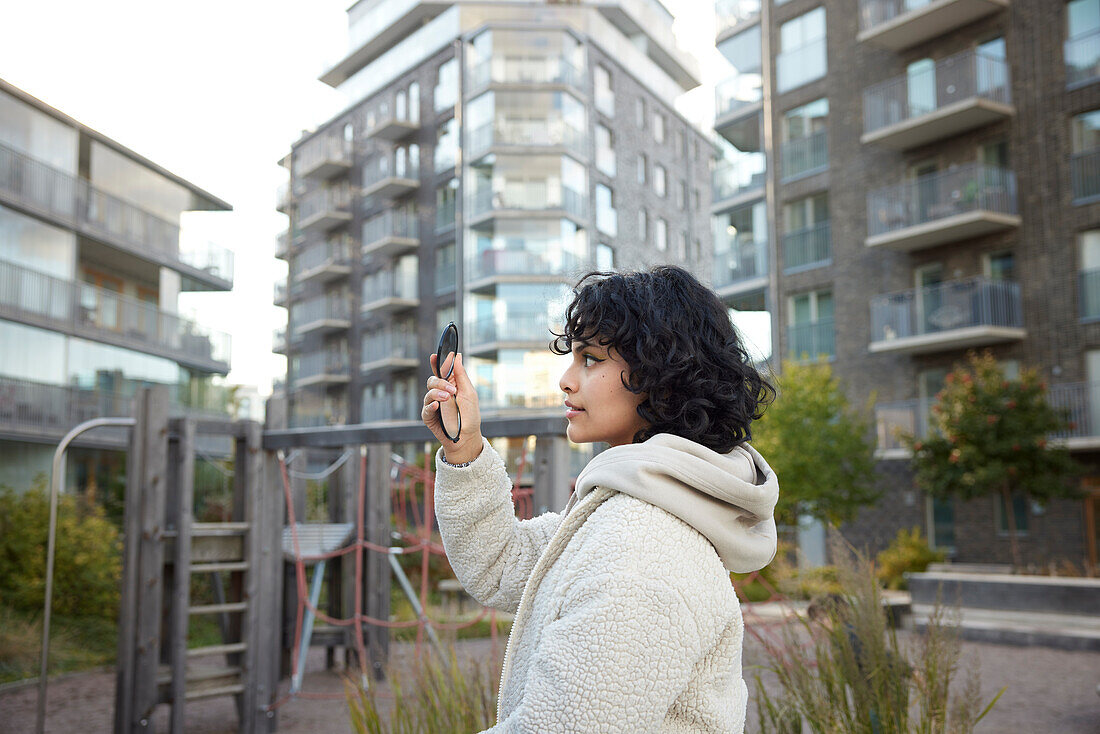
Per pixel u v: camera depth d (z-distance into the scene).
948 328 18.06
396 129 36.09
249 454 6.26
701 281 1.23
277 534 6.50
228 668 6.14
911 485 18.70
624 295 1.17
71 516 12.70
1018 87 18.05
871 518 19.25
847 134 20.91
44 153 22.78
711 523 1.04
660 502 1.02
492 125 32.75
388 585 8.41
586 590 0.98
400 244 35.22
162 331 25.94
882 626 2.67
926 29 19.23
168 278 27.70
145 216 25.84
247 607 6.15
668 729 1.02
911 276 19.47
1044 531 16.66
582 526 1.08
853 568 2.81
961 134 18.91
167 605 6.15
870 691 2.59
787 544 9.32
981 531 17.50
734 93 24.17
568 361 1.30
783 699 2.89
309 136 41.19
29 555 11.59
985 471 14.72
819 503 16.73
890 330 19.08
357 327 37.47
